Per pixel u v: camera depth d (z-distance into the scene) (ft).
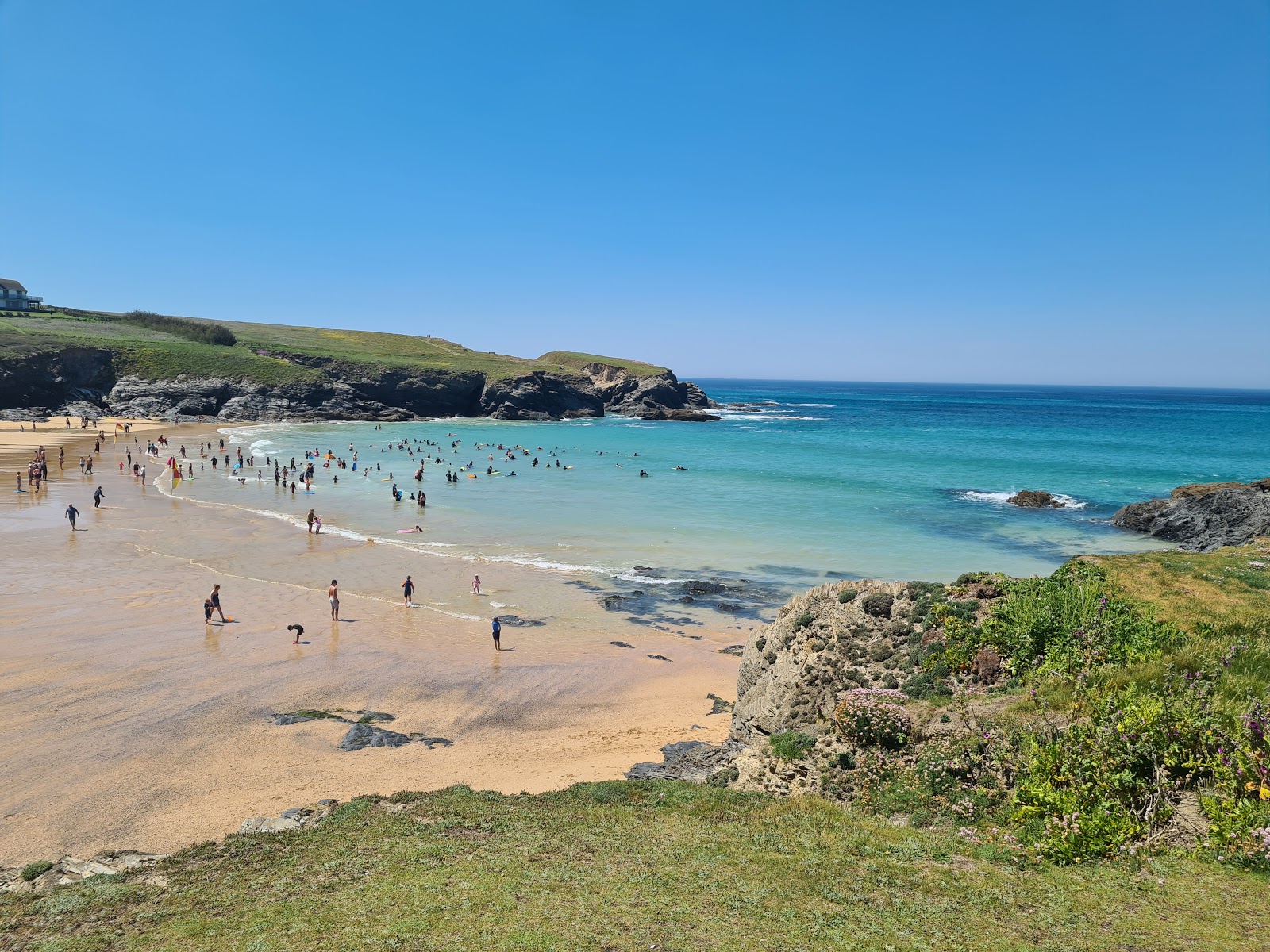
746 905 29.78
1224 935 25.72
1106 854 32.60
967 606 56.49
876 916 28.55
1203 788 34.50
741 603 114.11
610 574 128.88
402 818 44.11
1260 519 142.41
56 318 515.91
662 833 38.88
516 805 45.78
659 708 77.00
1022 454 320.91
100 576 113.19
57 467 231.71
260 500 189.57
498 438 381.19
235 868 37.58
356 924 29.55
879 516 180.24
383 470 250.98
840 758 45.06
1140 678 43.27
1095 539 158.40
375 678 80.79
